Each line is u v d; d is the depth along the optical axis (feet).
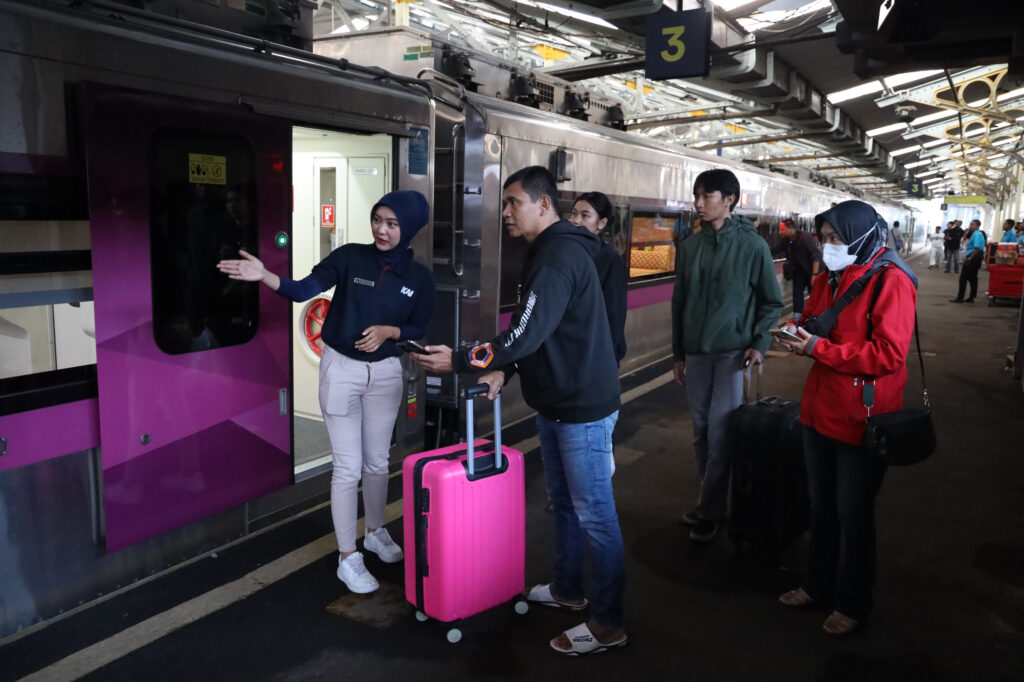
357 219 16.02
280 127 11.91
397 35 18.15
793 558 12.16
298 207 17.04
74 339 10.34
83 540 10.02
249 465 12.09
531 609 10.41
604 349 8.95
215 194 11.03
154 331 10.36
